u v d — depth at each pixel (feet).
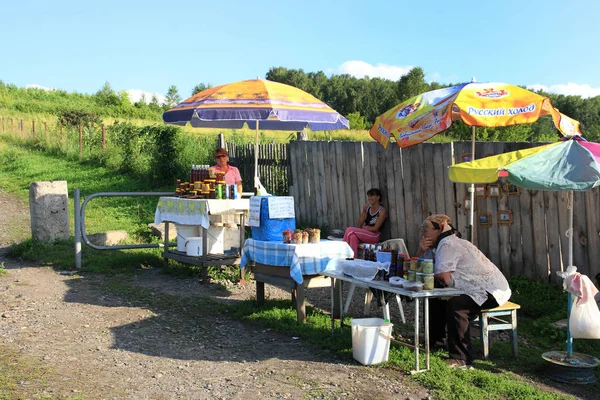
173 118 27.76
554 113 19.72
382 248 19.83
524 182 16.25
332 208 36.63
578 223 23.73
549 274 24.85
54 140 90.17
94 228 40.01
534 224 25.12
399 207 31.30
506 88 20.54
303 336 20.24
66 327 20.61
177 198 29.30
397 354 18.20
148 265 31.76
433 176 29.17
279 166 41.93
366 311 23.34
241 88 27.20
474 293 17.58
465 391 15.31
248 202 28.73
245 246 24.20
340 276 19.54
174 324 21.61
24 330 19.93
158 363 17.47
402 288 17.22
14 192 59.82
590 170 15.97
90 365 16.97
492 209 26.53
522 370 17.81
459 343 17.74
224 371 16.93
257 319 22.31
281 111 25.71
